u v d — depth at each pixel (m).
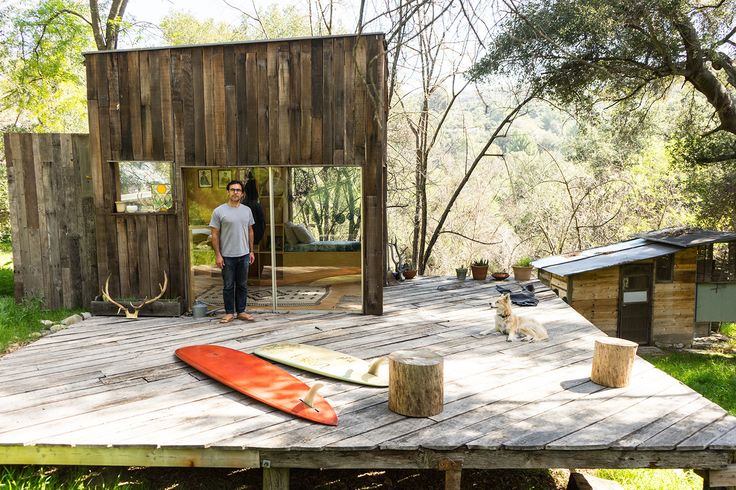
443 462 3.16
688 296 9.80
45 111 15.03
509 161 19.05
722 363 8.62
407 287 8.81
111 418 3.58
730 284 9.80
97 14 13.51
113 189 6.78
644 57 9.72
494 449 3.15
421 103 14.67
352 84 6.28
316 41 6.27
